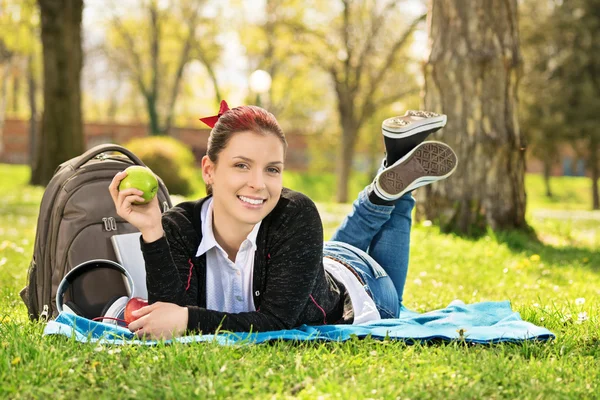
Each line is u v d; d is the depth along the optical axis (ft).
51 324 10.82
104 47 161.07
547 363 10.11
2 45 156.56
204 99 175.01
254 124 10.45
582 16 114.73
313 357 10.01
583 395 9.02
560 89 114.83
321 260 11.27
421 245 27.58
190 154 85.20
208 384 8.74
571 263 25.31
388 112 150.20
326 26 122.52
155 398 8.53
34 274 13.08
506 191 31.50
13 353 9.79
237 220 10.61
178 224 11.10
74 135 69.56
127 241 12.62
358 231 13.80
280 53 124.06
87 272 12.25
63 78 68.90
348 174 125.29
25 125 170.30
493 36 31.27
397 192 13.32
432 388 8.96
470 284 20.68
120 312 12.02
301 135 161.38
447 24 31.71
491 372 9.53
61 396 8.54
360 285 12.66
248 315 10.86
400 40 114.42
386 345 10.78
